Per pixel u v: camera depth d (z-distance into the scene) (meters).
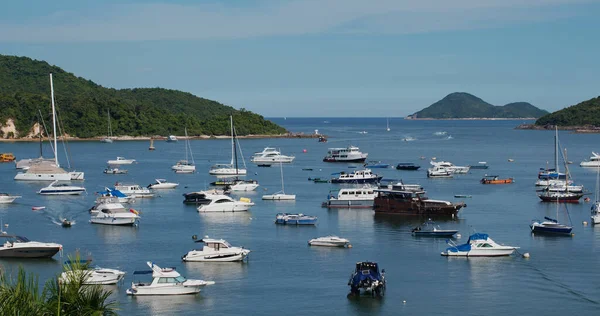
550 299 59.66
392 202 105.50
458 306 57.62
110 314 27.69
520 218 102.00
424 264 71.75
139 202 122.38
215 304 58.00
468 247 75.06
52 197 128.50
